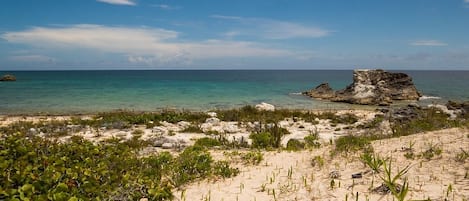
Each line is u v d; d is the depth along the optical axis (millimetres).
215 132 16531
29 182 5566
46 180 5535
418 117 18719
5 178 5672
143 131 17328
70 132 16812
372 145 9750
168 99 40000
